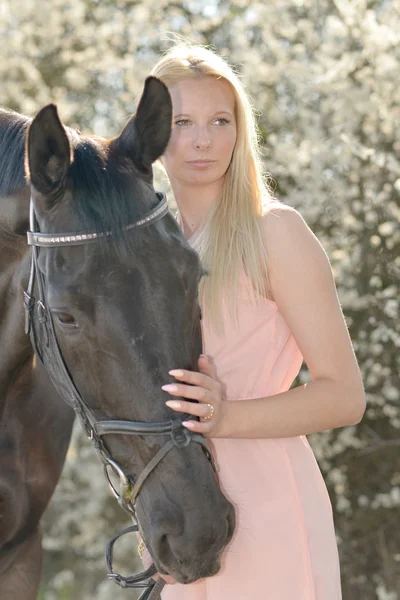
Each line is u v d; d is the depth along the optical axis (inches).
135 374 107.4
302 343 123.3
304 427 120.0
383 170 291.7
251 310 125.0
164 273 109.0
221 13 327.9
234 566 120.6
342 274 290.4
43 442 158.6
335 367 121.9
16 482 153.0
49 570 392.2
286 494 122.1
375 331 288.8
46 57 344.5
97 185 111.5
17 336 138.0
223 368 125.2
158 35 326.6
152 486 109.3
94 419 114.0
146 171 117.8
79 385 113.7
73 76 324.5
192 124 132.3
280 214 125.4
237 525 121.0
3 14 326.6
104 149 118.2
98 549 343.3
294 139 305.6
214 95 132.2
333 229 297.4
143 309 107.0
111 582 348.5
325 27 304.0
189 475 107.8
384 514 305.1
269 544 120.0
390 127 284.7
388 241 291.7
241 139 133.0
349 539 307.3
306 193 286.8
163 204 115.3
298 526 121.7
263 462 123.1
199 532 105.4
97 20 345.1
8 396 150.4
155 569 121.1
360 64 292.7
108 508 343.6
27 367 151.0
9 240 130.2
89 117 343.0
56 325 113.3
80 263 108.2
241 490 121.8
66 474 342.6
